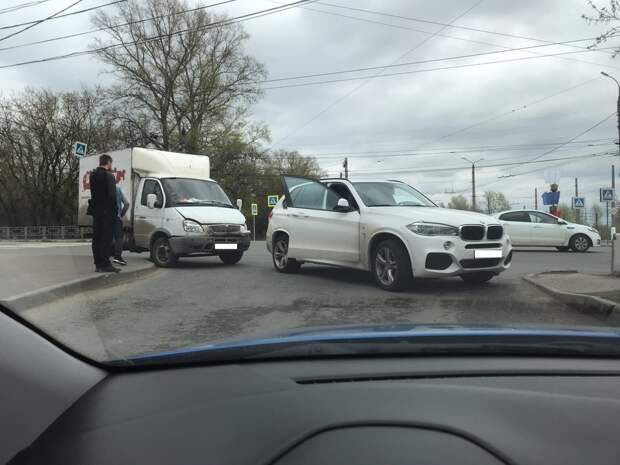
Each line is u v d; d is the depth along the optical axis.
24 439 1.60
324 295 7.43
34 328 1.95
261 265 11.33
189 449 1.50
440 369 2.01
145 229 11.18
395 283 7.55
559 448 1.50
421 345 2.17
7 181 48.12
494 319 6.07
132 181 12.65
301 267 10.66
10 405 1.64
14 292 6.09
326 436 1.51
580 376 1.96
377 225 7.78
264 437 1.53
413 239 7.30
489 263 7.58
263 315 6.20
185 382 1.96
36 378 1.78
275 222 9.91
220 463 1.44
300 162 62.59
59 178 47.94
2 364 1.71
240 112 43.19
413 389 1.80
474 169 44.66
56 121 46.25
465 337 2.27
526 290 8.04
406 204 8.45
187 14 39.34
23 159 46.94
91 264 9.84
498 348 2.17
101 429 1.63
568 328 2.53
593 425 1.61
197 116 41.09
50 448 1.55
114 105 40.69
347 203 8.34
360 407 1.67
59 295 6.73
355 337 2.28
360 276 9.34
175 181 11.48
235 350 2.14
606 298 6.63
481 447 1.48
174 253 10.51
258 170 47.56
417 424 1.56
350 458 1.42
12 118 44.94
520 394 1.78
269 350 2.13
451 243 7.20
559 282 8.52
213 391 1.85
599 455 1.48
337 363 2.09
